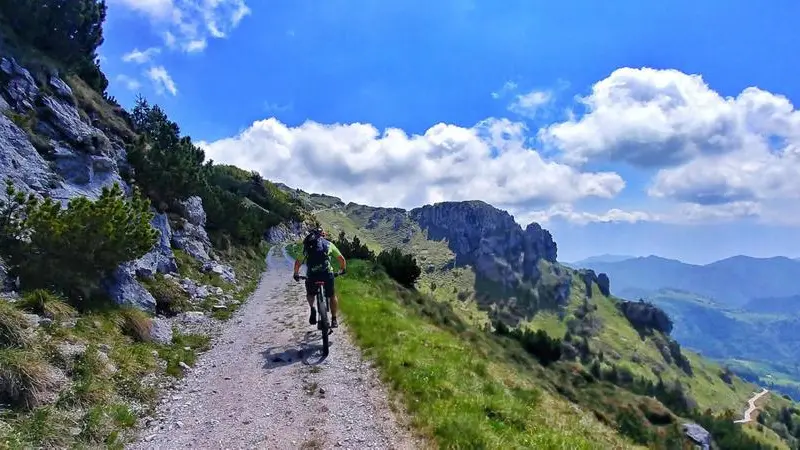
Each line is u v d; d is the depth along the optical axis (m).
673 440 27.39
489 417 8.60
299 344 12.89
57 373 8.08
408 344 12.41
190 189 29.27
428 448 7.10
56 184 17.03
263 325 15.89
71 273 12.20
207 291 20.69
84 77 35.44
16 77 21.00
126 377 9.14
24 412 6.90
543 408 11.62
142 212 14.63
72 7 32.62
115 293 13.53
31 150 16.95
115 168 22.23
